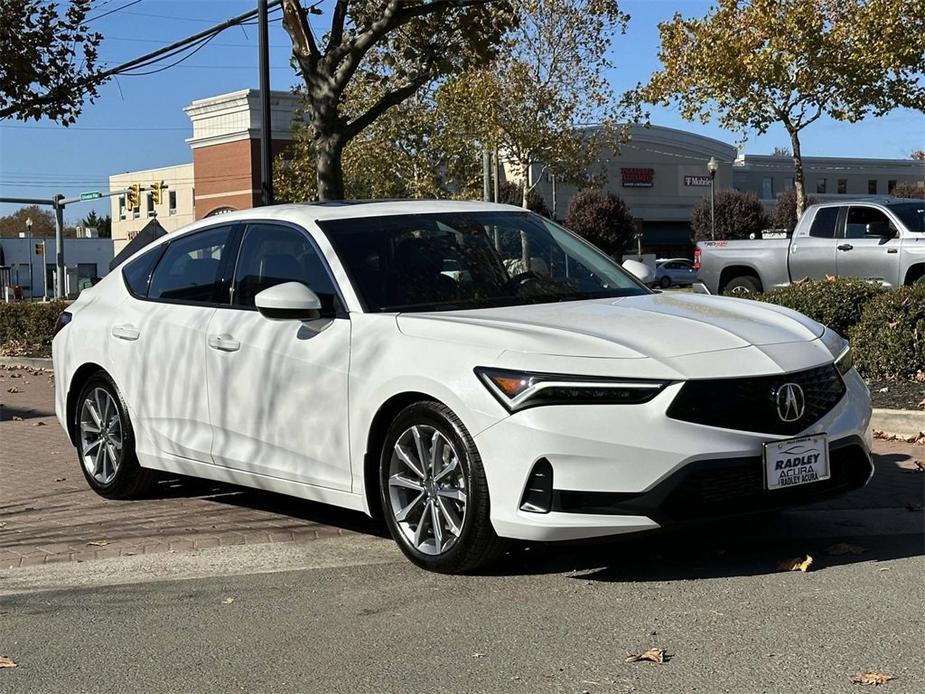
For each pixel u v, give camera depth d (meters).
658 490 4.46
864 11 21.38
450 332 5.01
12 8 16.92
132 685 3.95
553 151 29.02
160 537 6.09
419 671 3.93
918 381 9.50
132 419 6.83
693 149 68.25
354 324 5.41
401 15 11.88
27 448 9.38
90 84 18.02
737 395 4.63
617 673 3.82
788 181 79.25
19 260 76.38
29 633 4.59
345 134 12.41
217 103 50.44
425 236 5.94
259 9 14.01
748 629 4.20
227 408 6.06
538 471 4.61
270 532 6.11
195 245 6.71
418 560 5.14
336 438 5.42
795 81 22.64
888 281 14.89
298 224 5.99
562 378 4.58
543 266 6.02
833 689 3.60
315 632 4.41
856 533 5.65
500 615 4.49
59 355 7.50
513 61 27.62
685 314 5.27
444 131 30.20
